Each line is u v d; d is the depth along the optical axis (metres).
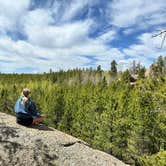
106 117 20.16
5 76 103.19
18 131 10.84
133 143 16.55
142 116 15.66
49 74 110.56
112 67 90.06
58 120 30.72
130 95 20.39
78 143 12.16
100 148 20.61
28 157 9.16
